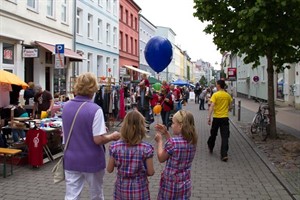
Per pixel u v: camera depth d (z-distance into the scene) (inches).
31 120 393.4
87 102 180.2
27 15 750.5
